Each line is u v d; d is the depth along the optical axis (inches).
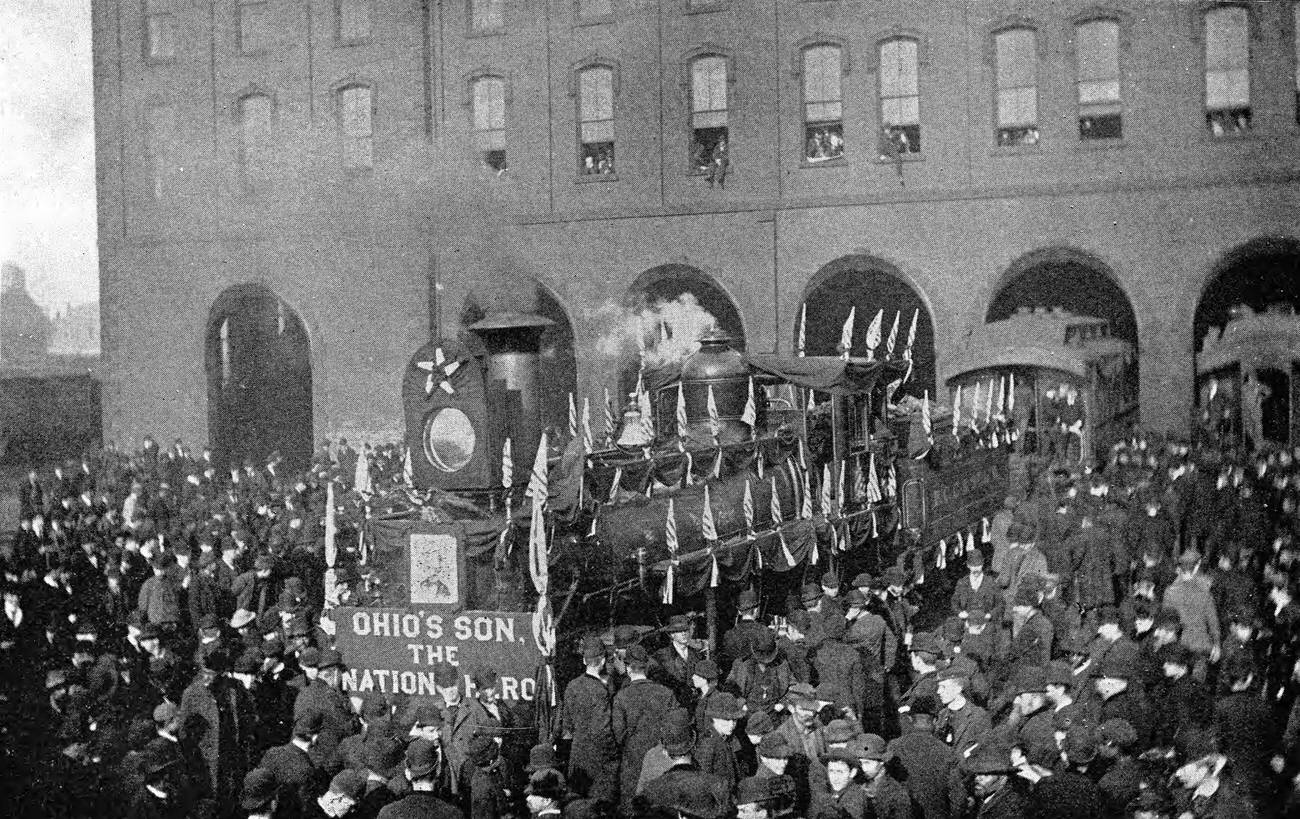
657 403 539.5
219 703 325.4
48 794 339.6
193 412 1052.5
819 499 521.3
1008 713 336.2
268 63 1041.5
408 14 1015.6
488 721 308.2
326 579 390.0
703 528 429.4
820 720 332.5
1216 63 867.4
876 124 933.8
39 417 1038.4
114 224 1064.2
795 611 395.2
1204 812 279.4
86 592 571.8
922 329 1018.1
